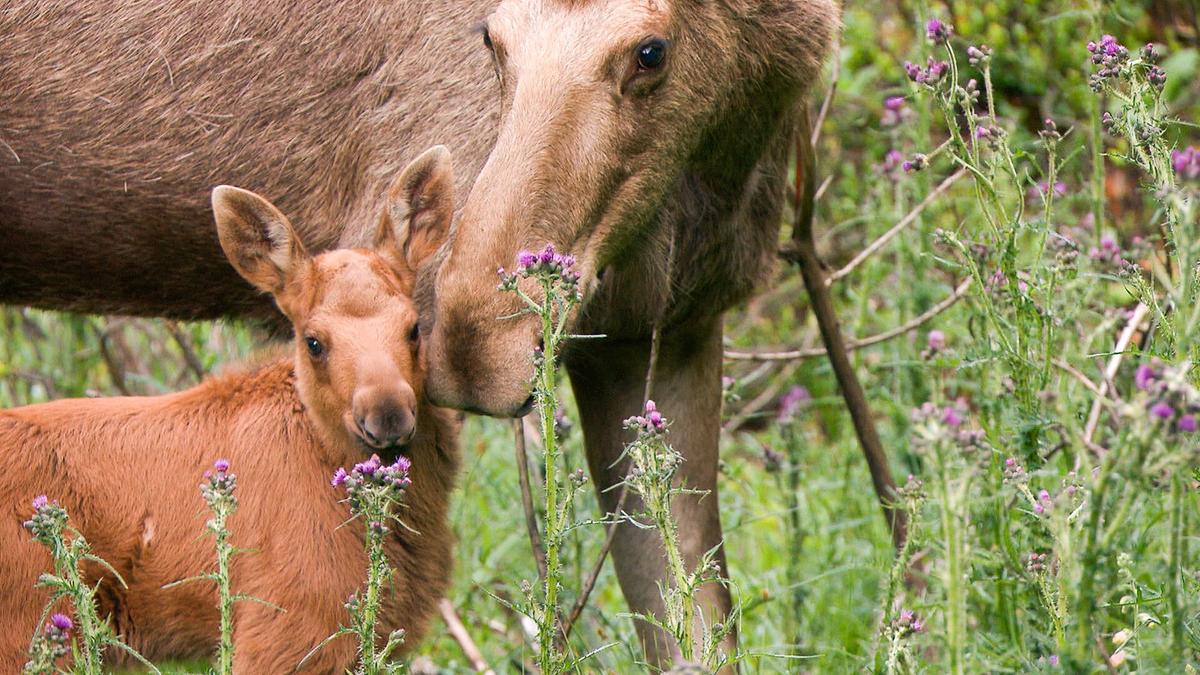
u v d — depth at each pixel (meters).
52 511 7.24
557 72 8.29
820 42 9.48
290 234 8.07
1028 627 8.57
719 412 10.65
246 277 8.23
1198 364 7.39
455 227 9.54
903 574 8.34
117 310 11.06
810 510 12.37
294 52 10.25
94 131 10.45
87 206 10.52
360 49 10.13
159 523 8.21
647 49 8.38
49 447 8.23
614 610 12.19
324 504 8.14
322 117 10.21
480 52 9.80
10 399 14.37
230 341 13.70
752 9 9.05
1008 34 15.95
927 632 7.72
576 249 8.36
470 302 7.96
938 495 6.49
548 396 7.45
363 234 10.09
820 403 14.43
